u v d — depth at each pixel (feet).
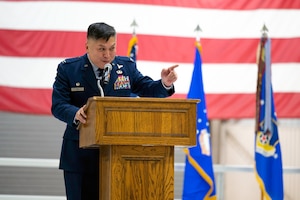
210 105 43.34
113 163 21.15
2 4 42.80
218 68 43.50
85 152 25.09
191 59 43.39
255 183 57.57
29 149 55.88
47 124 56.29
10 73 42.39
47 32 42.78
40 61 42.57
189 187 39.73
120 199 21.09
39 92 42.47
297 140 54.19
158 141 21.13
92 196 25.31
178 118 21.31
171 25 43.50
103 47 24.18
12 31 42.68
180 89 43.09
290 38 43.78
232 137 57.67
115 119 20.92
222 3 43.93
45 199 40.09
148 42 43.19
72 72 25.16
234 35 43.78
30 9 42.91
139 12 43.29
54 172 57.26
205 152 39.68
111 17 43.09
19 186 56.90
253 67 43.60
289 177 54.95
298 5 43.96
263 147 39.83
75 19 42.93
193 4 43.80
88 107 21.99
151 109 21.15
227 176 57.82
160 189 21.40
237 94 43.37
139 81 25.91
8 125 55.83
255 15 43.98
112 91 25.09
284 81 43.50
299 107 43.24
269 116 39.88
